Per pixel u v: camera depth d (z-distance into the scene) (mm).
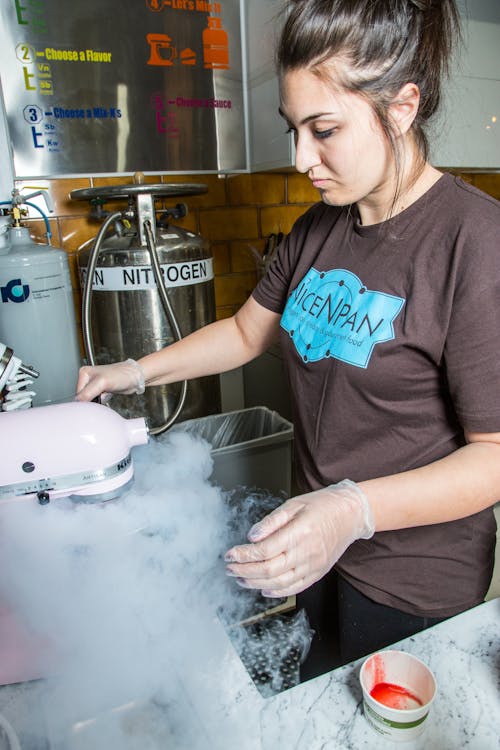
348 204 732
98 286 1347
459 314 643
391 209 716
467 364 644
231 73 1658
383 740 538
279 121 1526
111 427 648
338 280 782
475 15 1511
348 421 777
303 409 854
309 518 586
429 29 600
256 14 1563
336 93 589
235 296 1826
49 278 1221
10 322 1208
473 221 648
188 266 1376
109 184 1579
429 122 678
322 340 787
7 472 603
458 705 568
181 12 1547
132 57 1520
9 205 1362
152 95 1568
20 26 1380
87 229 1562
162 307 1359
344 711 572
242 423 1526
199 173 1683
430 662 619
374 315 722
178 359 1024
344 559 871
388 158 655
